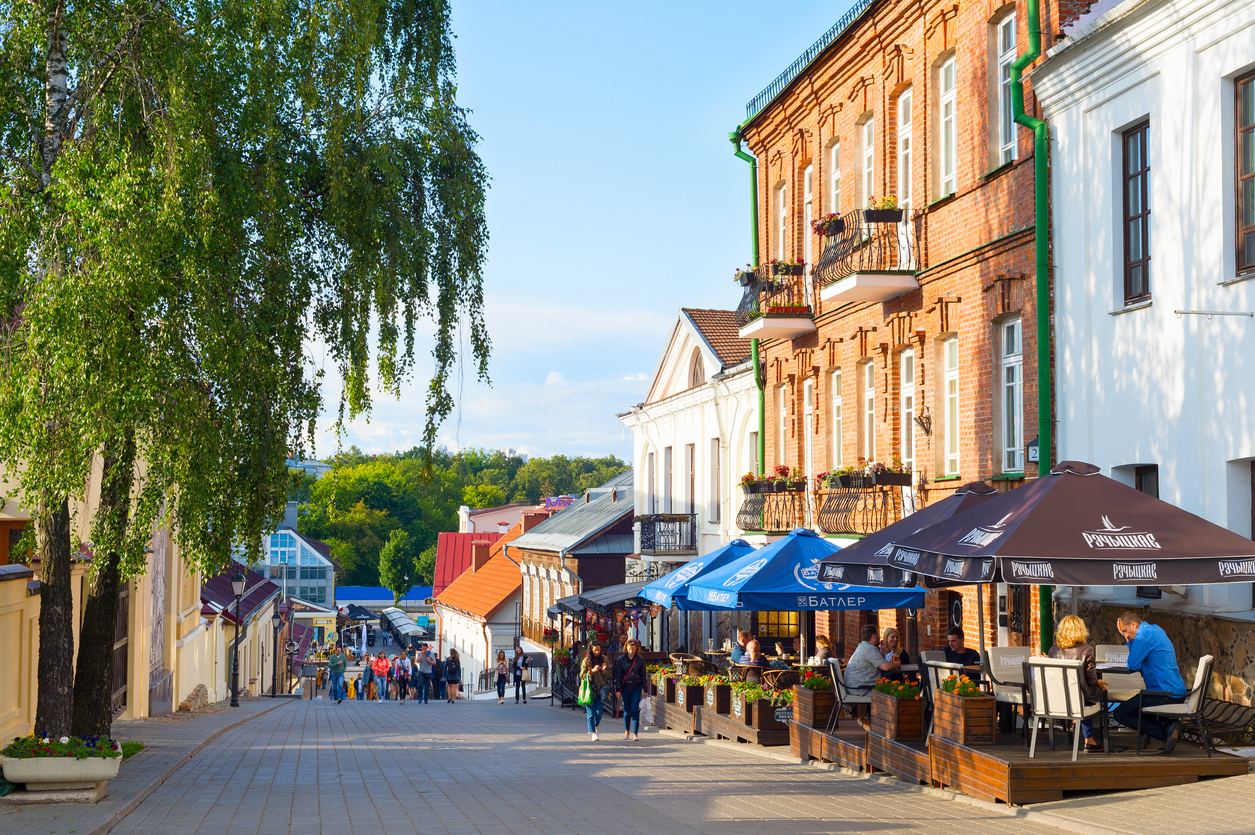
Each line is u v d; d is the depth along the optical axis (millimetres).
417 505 126688
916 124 18203
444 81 15359
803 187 23578
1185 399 12273
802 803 10344
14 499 14438
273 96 12586
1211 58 12008
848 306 20922
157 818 9922
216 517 12047
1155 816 8312
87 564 17391
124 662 22547
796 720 14914
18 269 10805
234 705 31578
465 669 60500
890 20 18828
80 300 10305
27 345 10664
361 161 14148
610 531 44531
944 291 17203
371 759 15570
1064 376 14297
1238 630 11141
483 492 131000
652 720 22531
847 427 21094
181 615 28609
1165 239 12641
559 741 18672
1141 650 10227
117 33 11500
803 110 23125
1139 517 9883
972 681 10930
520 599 54531
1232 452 11625
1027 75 14758
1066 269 14273
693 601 17688
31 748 10492
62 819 9453
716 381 29484
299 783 12625
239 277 12219
